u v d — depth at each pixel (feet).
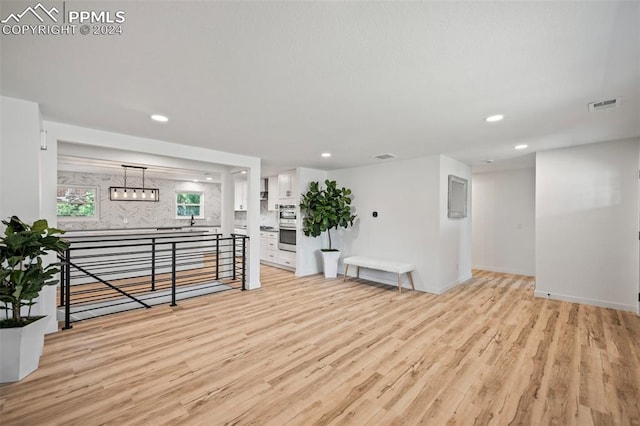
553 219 13.55
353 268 18.74
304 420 5.65
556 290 13.55
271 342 9.05
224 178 18.86
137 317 11.14
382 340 9.25
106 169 21.42
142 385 6.72
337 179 19.90
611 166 12.16
